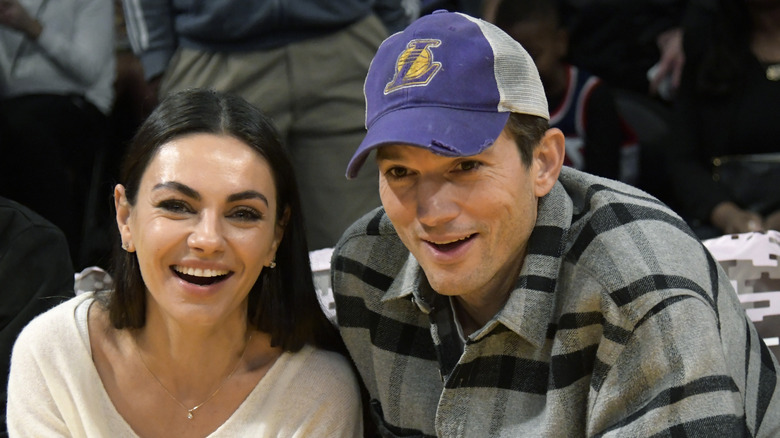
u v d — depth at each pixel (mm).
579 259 3170
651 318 2980
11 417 3697
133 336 3723
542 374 3264
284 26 5305
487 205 3021
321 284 4348
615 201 3230
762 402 3238
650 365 2980
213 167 3363
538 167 3182
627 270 3045
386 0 5668
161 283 3436
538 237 3234
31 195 5949
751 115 6055
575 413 3195
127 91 6570
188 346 3604
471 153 2914
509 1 6059
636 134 6598
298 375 3721
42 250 4289
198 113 3430
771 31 5977
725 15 6039
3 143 5910
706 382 2906
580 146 6258
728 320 3176
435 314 3465
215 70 5422
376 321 3645
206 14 5301
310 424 3697
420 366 3570
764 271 4215
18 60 6133
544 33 6086
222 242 3363
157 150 3402
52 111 5969
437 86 2973
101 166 6145
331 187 5594
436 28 3068
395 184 3084
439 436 3363
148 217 3395
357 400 3811
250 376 3730
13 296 4191
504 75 3021
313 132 5539
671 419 2920
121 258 3662
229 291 3449
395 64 3053
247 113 3498
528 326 3191
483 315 3430
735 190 6031
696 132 6250
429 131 2916
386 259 3627
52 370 3646
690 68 6242
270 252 3609
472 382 3316
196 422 3686
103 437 3627
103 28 6320
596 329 3131
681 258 3084
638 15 7113
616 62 7145
